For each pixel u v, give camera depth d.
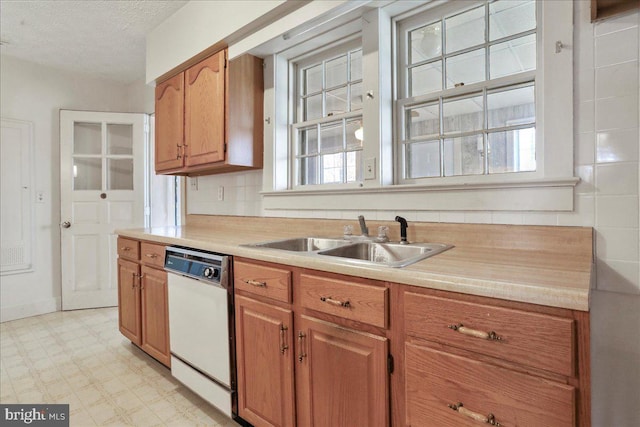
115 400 1.83
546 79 1.28
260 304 1.43
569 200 1.24
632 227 1.14
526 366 0.81
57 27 2.57
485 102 1.54
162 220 3.69
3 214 3.05
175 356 1.91
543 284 0.82
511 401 0.83
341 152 2.05
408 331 1.00
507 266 1.05
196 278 1.71
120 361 2.27
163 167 2.62
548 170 1.29
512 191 1.36
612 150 1.17
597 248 1.20
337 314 1.16
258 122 2.27
